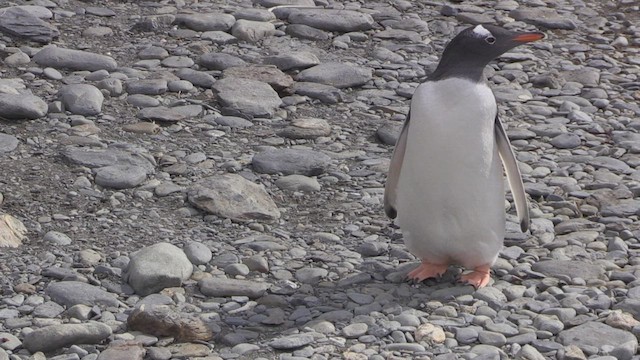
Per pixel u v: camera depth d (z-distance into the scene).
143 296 9.52
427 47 16.34
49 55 14.77
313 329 8.91
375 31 16.88
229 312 9.24
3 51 14.88
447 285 9.81
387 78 15.14
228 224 10.98
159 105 13.82
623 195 11.79
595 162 12.72
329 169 12.35
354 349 8.57
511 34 9.25
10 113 12.94
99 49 15.49
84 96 13.52
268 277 9.96
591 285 9.83
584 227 11.08
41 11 16.34
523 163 12.64
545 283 9.79
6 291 9.42
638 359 8.53
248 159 12.48
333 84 14.77
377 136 13.31
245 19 16.84
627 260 10.38
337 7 17.78
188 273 9.84
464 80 9.10
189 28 16.44
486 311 9.24
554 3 18.55
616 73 15.71
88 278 9.70
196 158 12.40
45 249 10.27
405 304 9.41
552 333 8.94
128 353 8.33
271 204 11.35
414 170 9.30
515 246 10.64
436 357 8.48
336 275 10.00
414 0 18.45
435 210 9.37
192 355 8.51
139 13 17.00
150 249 9.92
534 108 14.28
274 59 15.18
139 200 11.37
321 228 11.02
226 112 13.72
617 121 14.01
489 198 9.34
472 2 18.48
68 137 12.66
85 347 8.59
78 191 11.45
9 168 11.81
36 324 8.92
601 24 17.66
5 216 10.55
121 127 13.12
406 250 10.51
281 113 13.85
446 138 9.05
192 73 14.66
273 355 8.53
